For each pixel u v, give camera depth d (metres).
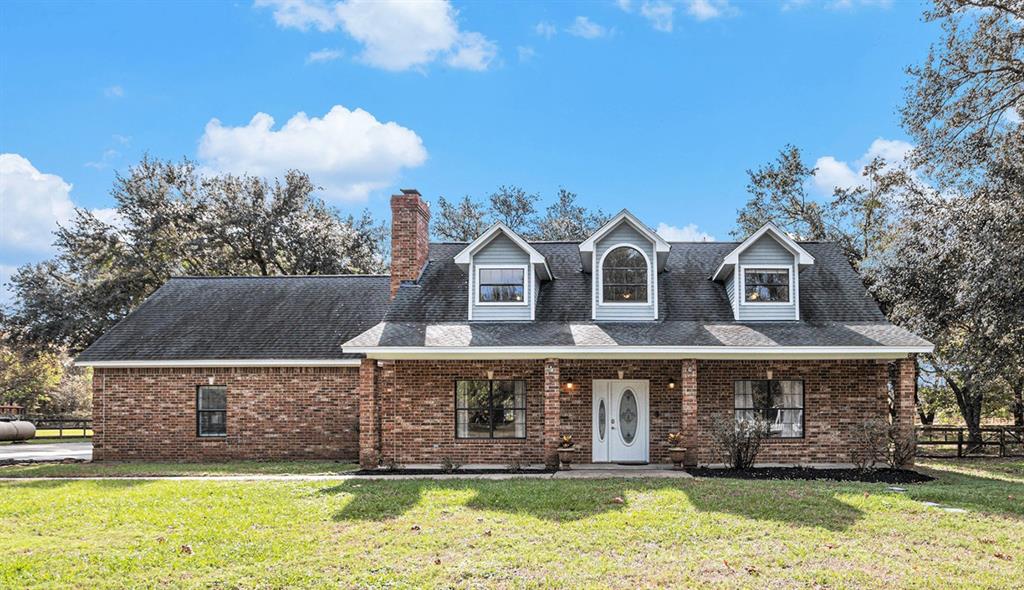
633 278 19.64
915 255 23.59
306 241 38.31
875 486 14.41
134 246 36.94
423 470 17.86
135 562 9.05
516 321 19.61
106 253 36.50
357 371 21.12
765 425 17.64
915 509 11.86
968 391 27.88
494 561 9.09
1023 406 27.62
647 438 19.03
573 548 9.69
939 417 37.22
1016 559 9.16
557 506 12.27
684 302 20.16
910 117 23.05
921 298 23.50
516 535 10.34
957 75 22.33
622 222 19.69
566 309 20.02
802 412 18.89
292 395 21.20
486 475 16.48
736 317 19.44
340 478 15.94
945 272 22.83
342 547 9.78
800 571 8.63
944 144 22.94
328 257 38.81
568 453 17.64
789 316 19.36
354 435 20.98
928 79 22.52
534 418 18.95
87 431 41.31
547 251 22.89
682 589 8.09
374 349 17.75
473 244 19.69
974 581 8.27
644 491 13.59
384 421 18.81
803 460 18.66
